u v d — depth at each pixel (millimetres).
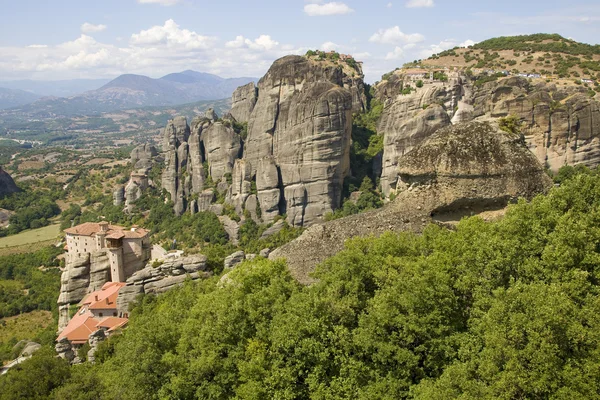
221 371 23594
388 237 25328
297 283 27156
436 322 19969
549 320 16469
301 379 21938
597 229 20234
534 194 26594
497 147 26891
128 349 27375
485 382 17250
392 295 20781
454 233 25172
